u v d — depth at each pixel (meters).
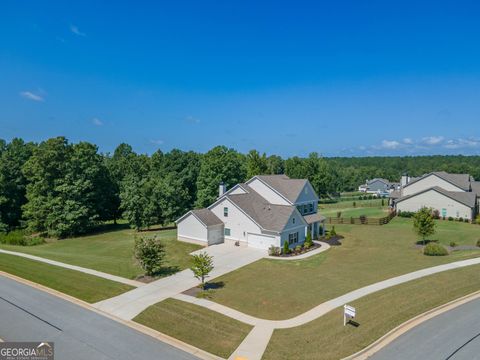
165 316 18.94
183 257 31.81
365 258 30.12
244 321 18.14
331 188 95.62
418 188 58.88
